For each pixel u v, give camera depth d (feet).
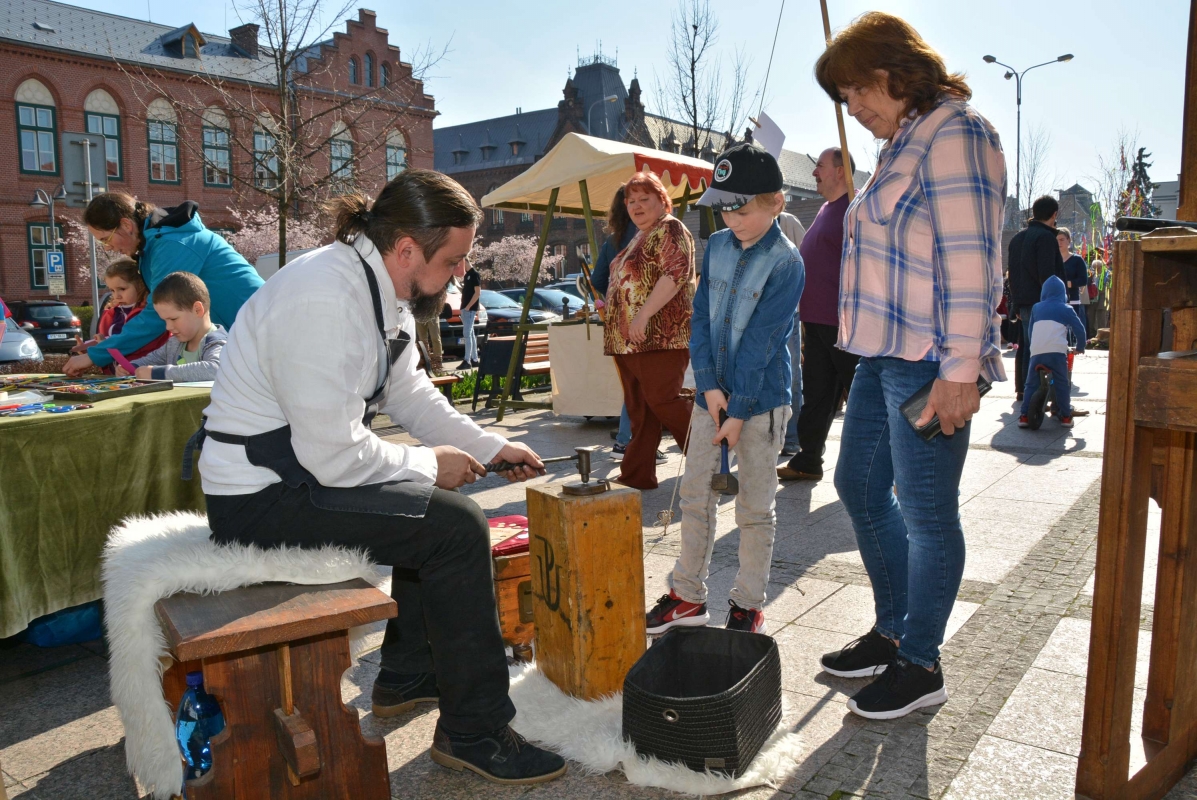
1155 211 67.92
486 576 7.04
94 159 27.43
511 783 6.97
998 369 7.32
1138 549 5.73
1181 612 6.39
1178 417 5.20
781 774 6.88
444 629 6.98
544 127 232.73
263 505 6.63
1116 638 5.73
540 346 30.53
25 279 106.73
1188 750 6.85
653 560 12.42
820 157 16.35
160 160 111.65
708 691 7.90
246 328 6.73
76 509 8.76
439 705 7.27
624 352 14.99
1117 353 5.50
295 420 6.41
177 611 5.95
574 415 24.62
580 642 7.87
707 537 9.76
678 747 6.85
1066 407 22.66
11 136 104.63
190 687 6.85
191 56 117.80
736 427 8.91
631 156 22.71
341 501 6.62
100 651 10.14
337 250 6.75
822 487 16.79
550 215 25.59
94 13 114.73
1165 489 6.35
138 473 9.36
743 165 8.84
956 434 7.50
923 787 6.67
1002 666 8.66
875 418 8.29
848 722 7.78
